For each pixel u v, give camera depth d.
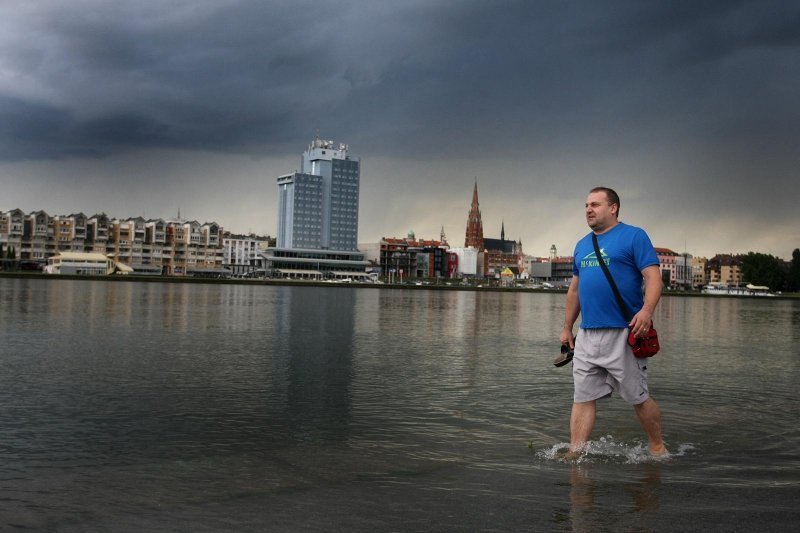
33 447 8.06
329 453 7.95
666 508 5.91
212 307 44.25
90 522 5.49
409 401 11.62
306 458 7.70
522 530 5.33
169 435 8.78
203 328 26.81
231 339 22.52
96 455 7.72
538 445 8.48
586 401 7.89
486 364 17.36
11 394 11.63
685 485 6.67
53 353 17.56
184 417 9.95
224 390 12.38
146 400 11.27
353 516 5.66
